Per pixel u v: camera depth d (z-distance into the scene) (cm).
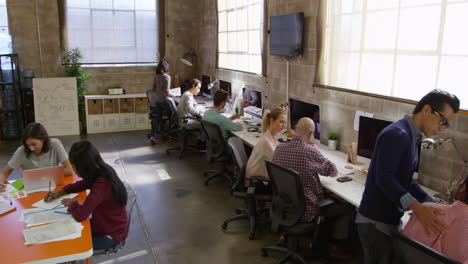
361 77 345
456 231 175
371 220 212
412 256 164
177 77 818
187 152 626
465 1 246
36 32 713
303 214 269
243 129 491
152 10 782
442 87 267
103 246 248
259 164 341
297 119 427
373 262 219
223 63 688
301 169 279
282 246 330
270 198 332
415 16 283
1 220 239
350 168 329
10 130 694
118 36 768
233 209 412
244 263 312
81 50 749
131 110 761
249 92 561
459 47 253
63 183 297
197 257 320
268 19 505
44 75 732
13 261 192
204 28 780
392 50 307
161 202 430
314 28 408
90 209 234
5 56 676
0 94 685
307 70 428
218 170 518
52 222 235
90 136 721
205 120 462
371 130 308
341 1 363
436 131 197
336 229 309
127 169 541
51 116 711
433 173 279
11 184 299
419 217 184
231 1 629
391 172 195
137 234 358
